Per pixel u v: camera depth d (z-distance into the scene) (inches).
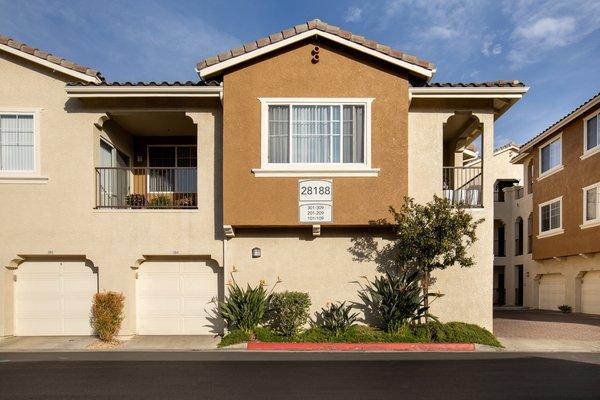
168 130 526.6
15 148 446.3
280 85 425.4
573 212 737.0
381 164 422.6
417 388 273.4
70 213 440.1
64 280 453.4
